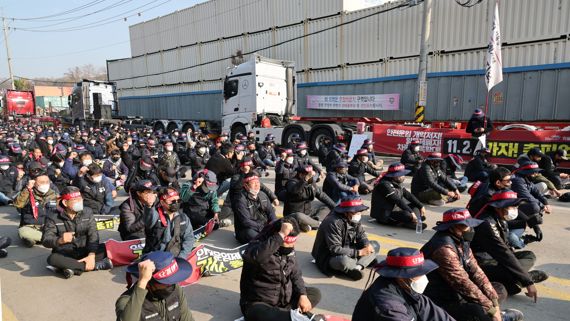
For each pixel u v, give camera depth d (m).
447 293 3.02
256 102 15.95
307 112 19.12
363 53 16.89
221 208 6.61
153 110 27.91
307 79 19.03
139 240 4.81
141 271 2.13
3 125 30.69
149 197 4.38
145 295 2.14
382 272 2.28
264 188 5.98
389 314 2.19
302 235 5.96
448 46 14.53
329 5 17.69
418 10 15.04
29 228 5.67
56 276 4.60
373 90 16.66
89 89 24.42
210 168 8.14
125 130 21.44
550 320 3.41
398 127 12.50
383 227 6.25
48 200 5.89
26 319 3.63
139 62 28.77
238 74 16.56
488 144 10.68
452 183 7.37
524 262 4.02
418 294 2.36
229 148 8.73
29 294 4.14
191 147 11.41
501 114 13.55
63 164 8.50
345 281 4.30
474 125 10.70
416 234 5.89
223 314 3.64
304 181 6.10
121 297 2.31
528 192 5.27
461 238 3.09
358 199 4.32
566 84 12.18
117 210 7.35
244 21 21.38
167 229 4.07
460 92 14.37
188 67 25.00
